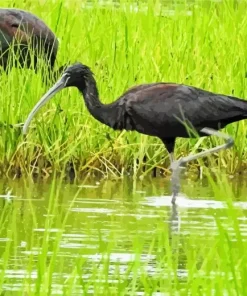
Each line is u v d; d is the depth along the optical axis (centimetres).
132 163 1675
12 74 1717
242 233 1227
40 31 1892
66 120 1670
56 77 1780
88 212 1356
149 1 2117
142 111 1527
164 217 1336
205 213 1370
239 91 1794
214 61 1847
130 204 1425
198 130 1530
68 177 1642
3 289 973
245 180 1648
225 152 1692
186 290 900
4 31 1870
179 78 1783
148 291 922
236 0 2553
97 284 950
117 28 1977
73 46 1948
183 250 1145
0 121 1647
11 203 1402
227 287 886
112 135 1678
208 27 2025
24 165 1620
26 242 1173
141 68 1806
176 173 1456
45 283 896
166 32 1983
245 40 1978
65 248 1148
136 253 948
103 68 1814
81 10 2172
